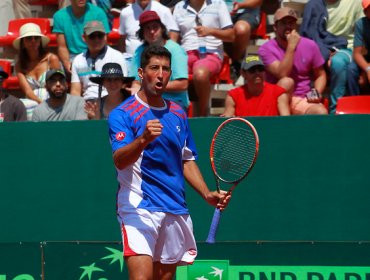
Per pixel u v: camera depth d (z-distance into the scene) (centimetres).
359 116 2767
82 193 2916
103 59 3500
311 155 2794
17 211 2956
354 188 2780
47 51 3838
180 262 2180
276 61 3469
